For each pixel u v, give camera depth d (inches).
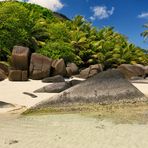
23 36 1250.0
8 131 352.2
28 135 332.8
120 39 2014.0
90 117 442.9
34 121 414.3
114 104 529.0
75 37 1612.9
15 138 319.3
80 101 515.8
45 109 490.3
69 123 402.0
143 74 1338.6
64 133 343.3
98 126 381.1
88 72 1190.3
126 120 419.2
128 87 556.1
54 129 364.8
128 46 1851.6
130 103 538.6
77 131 354.0
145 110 493.0
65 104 504.1
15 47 1056.8
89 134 338.3
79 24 1846.7
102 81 549.6
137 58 1844.2
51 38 1470.2
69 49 1332.4
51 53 1283.2
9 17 1259.8
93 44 1658.5
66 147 286.2
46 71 1019.9
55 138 319.6
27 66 1032.2
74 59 1435.8
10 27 1240.8
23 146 289.1
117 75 566.6
